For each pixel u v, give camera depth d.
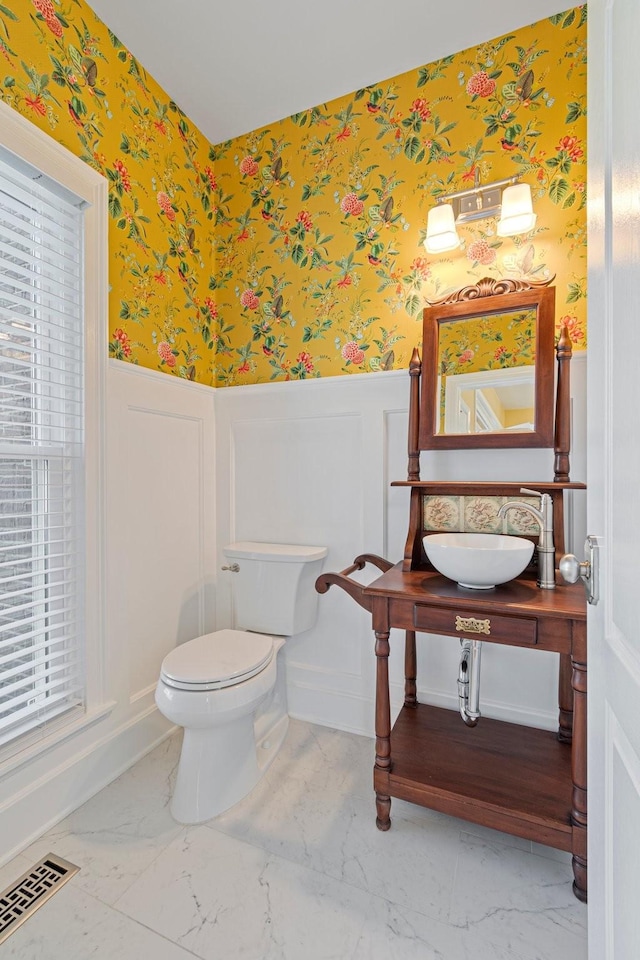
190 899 1.16
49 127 1.42
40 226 1.45
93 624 1.58
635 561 0.60
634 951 0.60
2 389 1.30
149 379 1.82
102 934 1.07
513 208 1.57
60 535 1.52
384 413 1.86
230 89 1.92
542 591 1.33
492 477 1.68
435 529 1.68
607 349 0.73
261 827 1.40
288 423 2.05
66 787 1.45
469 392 1.64
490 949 1.05
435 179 1.80
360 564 1.75
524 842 1.35
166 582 1.92
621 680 0.66
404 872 1.25
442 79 1.79
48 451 1.47
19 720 1.36
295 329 2.06
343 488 1.95
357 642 1.92
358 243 1.93
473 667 1.44
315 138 2.01
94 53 1.59
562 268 1.62
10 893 1.17
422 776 1.37
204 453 2.14
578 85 1.60
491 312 1.61
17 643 1.38
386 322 1.88
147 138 1.83
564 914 1.13
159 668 1.88
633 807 0.61
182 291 2.03
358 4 1.56
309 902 1.16
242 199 2.18
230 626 2.18
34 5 1.38
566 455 1.49
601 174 0.75
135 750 1.72
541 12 1.61
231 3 1.56
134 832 1.38
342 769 1.67
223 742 1.48
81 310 1.54
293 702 2.04
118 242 1.69
